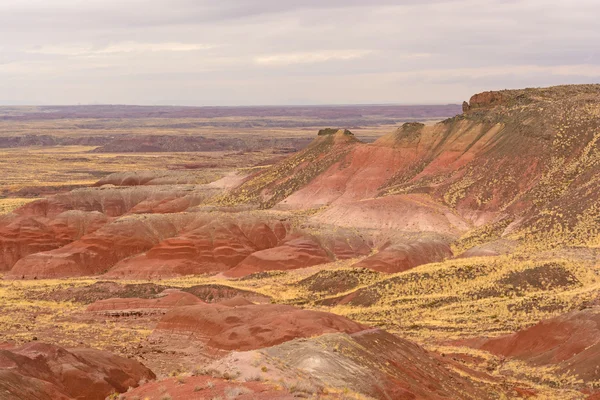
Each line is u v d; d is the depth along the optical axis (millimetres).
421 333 75688
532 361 59750
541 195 130250
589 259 94562
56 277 133750
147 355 69375
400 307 89625
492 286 90250
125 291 109375
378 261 119062
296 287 111688
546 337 62344
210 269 134875
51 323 91188
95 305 100438
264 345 61719
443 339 72438
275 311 74625
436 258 121000
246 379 30609
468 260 105438
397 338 50438
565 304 77500
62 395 47344
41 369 49719
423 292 95500
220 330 73000
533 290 87250
